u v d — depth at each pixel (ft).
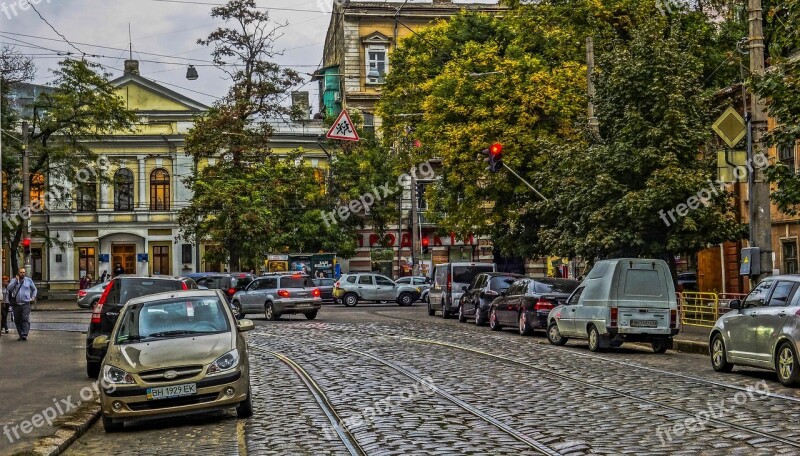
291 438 38.22
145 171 228.43
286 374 63.36
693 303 99.71
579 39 137.08
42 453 35.06
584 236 98.68
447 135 140.05
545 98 133.90
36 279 225.35
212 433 40.70
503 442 35.88
